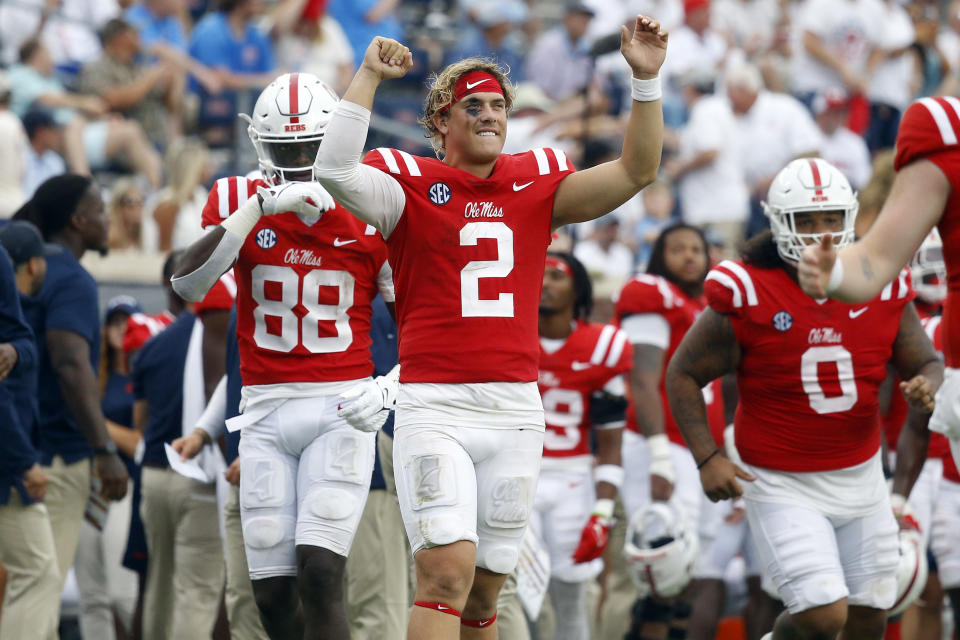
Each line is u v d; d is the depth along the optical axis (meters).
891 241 13.55
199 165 35.47
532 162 15.59
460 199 15.24
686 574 23.61
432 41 45.44
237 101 39.12
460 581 14.88
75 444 22.36
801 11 45.94
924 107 13.99
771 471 18.73
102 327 28.34
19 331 20.12
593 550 23.02
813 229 18.20
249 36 39.78
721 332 18.66
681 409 18.94
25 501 20.28
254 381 18.06
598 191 15.33
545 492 23.66
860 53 43.88
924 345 18.80
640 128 14.91
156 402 23.41
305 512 17.55
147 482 23.45
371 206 15.08
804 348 18.34
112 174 37.47
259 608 18.11
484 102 15.31
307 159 17.97
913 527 20.42
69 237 22.36
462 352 15.11
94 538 25.67
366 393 16.41
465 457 15.17
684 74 42.41
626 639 25.52
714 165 39.59
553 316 23.53
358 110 14.72
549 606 25.55
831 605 18.08
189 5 44.41
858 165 42.09
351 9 43.38
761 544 18.83
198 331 22.77
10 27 39.59
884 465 22.75
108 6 41.97
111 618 25.92
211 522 23.00
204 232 18.22
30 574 20.42
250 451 18.00
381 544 20.66
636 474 25.39
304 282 17.77
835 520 18.72
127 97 38.31
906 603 20.50
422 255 15.23
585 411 23.88
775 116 40.88
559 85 42.72
